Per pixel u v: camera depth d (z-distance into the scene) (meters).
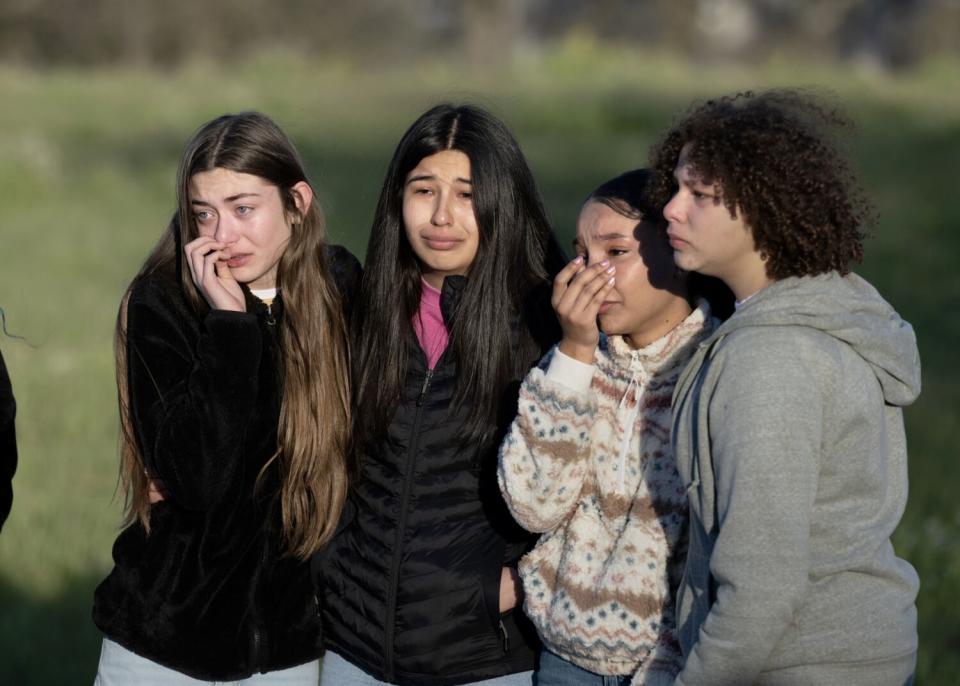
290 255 6.05
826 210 4.65
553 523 5.46
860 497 4.65
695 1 100.00
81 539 11.05
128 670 5.78
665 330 5.48
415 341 6.05
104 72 57.03
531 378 5.36
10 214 28.55
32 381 15.84
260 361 5.91
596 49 54.59
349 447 6.05
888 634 4.64
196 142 5.87
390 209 6.04
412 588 5.81
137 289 5.95
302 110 42.56
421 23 86.25
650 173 5.27
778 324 4.61
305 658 6.00
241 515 5.84
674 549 5.33
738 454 4.48
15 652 9.12
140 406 5.79
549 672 5.70
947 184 31.72
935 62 53.03
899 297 22.52
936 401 15.75
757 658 4.50
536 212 6.15
